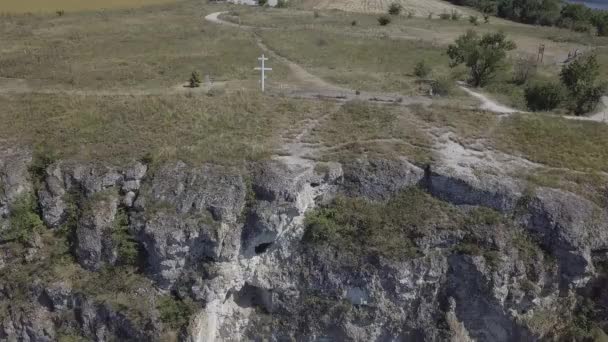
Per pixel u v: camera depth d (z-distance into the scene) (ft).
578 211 91.09
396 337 93.76
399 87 146.20
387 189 97.40
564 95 136.46
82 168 99.40
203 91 134.51
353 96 132.57
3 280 94.79
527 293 89.56
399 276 89.20
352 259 91.30
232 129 111.75
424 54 191.21
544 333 90.74
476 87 155.53
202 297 91.91
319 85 145.38
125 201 97.04
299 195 92.84
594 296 92.43
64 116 116.26
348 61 176.86
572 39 236.22
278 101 125.90
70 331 94.07
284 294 94.58
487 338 93.61
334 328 93.25
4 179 99.50
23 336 94.17
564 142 111.04
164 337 90.48
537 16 304.91
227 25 239.71
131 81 144.66
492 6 339.57
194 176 95.91
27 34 207.10
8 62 161.07
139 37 205.98
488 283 88.79
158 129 110.83
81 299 92.79
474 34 177.88
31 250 96.58
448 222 91.86
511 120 119.75
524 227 92.32
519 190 93.76
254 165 97.35
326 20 260.42
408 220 92.58
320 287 92.94
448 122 116.57
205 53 179.22
